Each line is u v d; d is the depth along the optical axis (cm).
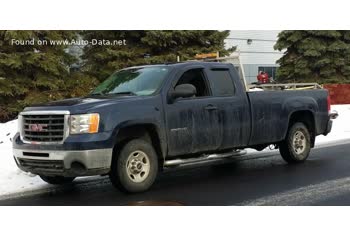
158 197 705
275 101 927
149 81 784
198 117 791
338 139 1354
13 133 1309
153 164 739
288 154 987
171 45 2003
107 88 836
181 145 770
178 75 789
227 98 841
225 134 831
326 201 661
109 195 727
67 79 1859
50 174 697
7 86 1684
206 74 829
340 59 2722
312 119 1027
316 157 1073
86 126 670
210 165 1009
